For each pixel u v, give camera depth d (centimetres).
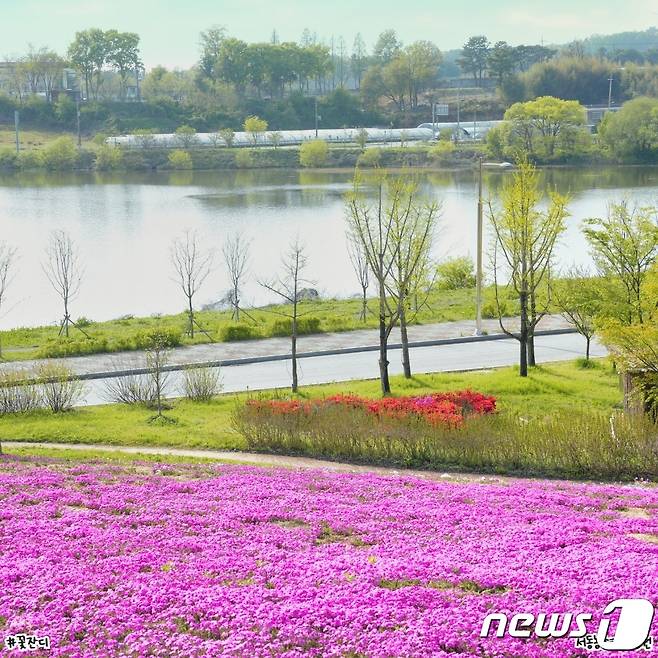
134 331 4906
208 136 16788
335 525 1742
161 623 1239
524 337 3719
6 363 4159
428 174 14062
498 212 5334
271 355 4334
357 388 3638
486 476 2502
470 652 1136
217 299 6381
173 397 3638
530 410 3206
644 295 3177
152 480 2153
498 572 1398
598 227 8631
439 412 2733
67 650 1170
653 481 2430
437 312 5203
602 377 3738
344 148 16338
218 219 10062
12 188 13075
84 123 18688
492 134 14875
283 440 2803
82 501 1911
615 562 1434
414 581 1388
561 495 2016
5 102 18712
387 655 1122
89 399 3622
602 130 14612
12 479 2128
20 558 1527
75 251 8206
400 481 2183
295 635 1183
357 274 7044
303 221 9888
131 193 12494
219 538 1645
